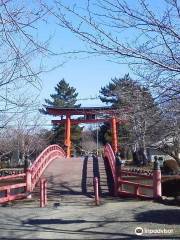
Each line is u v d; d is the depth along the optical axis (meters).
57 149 42.06
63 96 66.19
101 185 27.84
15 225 16.14
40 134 57.47
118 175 25.08
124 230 14.74
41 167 31.39
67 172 32.50
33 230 15.19
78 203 22.02
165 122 10.46
